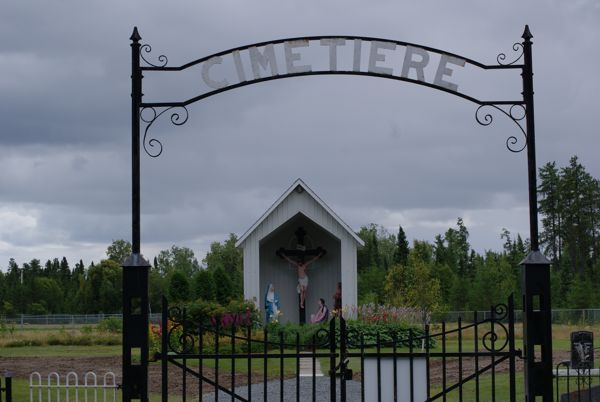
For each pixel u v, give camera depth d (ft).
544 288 37.50
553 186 269.44
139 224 38.11
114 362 94.43
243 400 36.86
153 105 38.91
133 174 38.42
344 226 111.04
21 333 151.74
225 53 39.34
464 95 39.37
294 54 39.34
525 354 37.40
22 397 66.28
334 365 37.24
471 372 77.05
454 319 187.93
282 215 112.16
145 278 37.50
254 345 97.60
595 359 87.81
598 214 265.75
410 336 37.76
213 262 318.24
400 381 41.01
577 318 175.52
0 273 321.93
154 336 93.15
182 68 39.17
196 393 67.82
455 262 263.29
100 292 283.18
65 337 132.26
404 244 254.68
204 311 101.14
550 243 268.41
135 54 39.01
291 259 120.98
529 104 38.93
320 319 115.14
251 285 112.16
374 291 224.74
